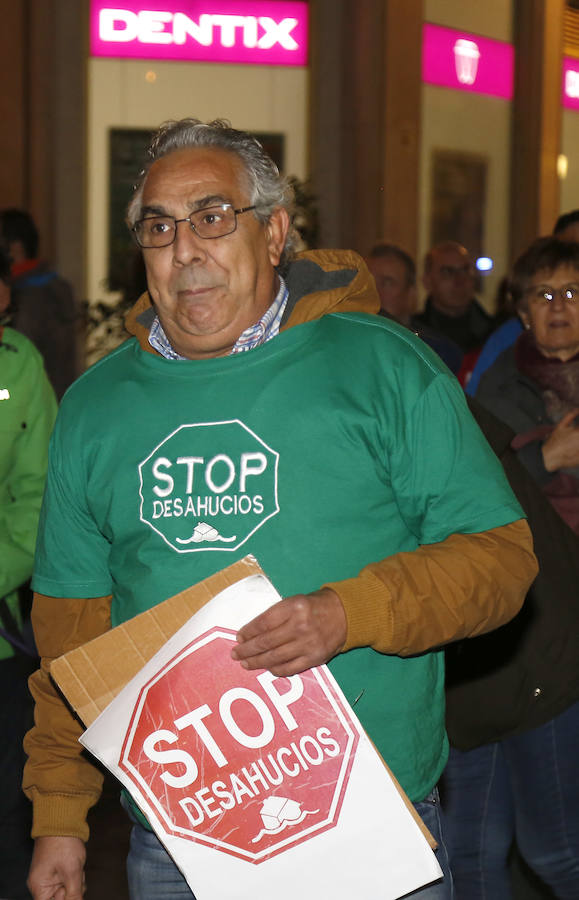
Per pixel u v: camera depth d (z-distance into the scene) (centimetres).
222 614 210
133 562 228
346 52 1158
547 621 319
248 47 1152
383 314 282
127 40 1119
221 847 211
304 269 240
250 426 221
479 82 1276
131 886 246
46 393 362
